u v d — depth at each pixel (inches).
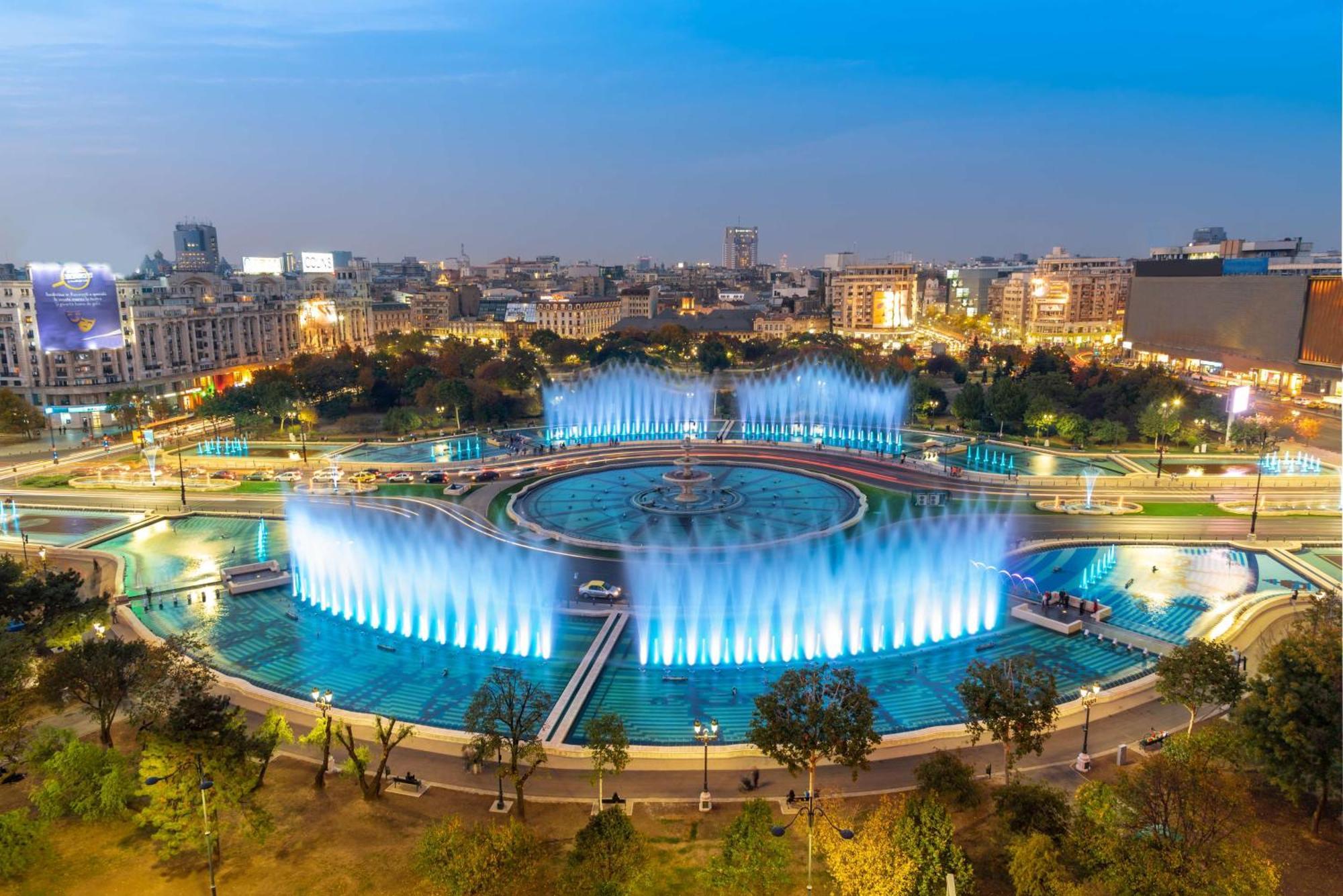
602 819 2094.0
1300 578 4402.1
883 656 3575.3
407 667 3516.2
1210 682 2625.5
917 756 2753.4
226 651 3683.6
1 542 5182.1
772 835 2050.9
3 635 2955.2
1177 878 1871.3
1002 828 2176.4
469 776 2647.6
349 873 2154.3
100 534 5310.0
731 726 3009.4
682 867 2169.0
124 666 2765.7
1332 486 6259.8
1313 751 2164.1
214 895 2037.4
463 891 1932.8
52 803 2295.8
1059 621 3816.4
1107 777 2586.1
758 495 6112.2
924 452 7539.4
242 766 2278.5
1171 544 4963.1
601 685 3331.7
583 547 4936.0
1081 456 7396.7
